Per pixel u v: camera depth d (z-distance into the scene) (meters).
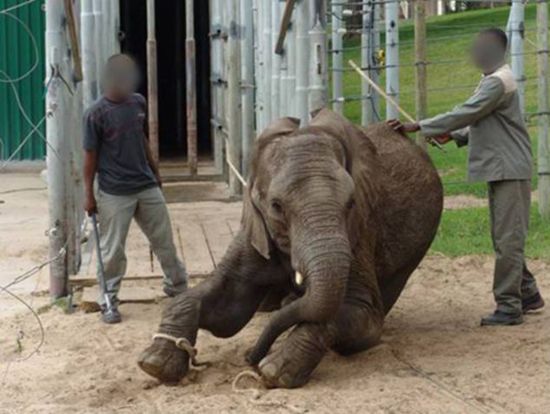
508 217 9.30
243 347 8.79
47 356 8.82
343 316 7.87
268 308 8.66
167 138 23.45
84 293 10.54
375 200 8.30
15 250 13.41
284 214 7.16
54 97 10.76
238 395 7.53
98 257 9.98
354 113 24.88
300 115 11.06
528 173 9.29
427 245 9.27
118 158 9.91
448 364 8.25
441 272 11.79
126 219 9.96
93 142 9.88
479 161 9.30
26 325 9.88
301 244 6.96
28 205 17.06
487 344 8.81
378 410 7.16
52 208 10.81
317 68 10.69
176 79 22.91
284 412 7.16
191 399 7.54
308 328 7.67
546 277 11.59
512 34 14.34
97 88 13.65
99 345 9.16
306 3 10.88
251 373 7.80
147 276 11.10
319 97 10.72
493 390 7.62
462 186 16.78
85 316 10.16
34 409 7.42
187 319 7.95
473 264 12.12
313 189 7.05
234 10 16.02
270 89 14.51
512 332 9.20
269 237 7.57
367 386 7.66
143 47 23.42
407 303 10.47
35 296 11.17
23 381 8.14
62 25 10.78
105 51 14.65
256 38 16.31
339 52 16.88
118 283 9.99
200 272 11.17
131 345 9.09
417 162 9.22
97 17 13.97
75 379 8.15
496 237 9.39
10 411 7.43
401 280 9.27
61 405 7.52
